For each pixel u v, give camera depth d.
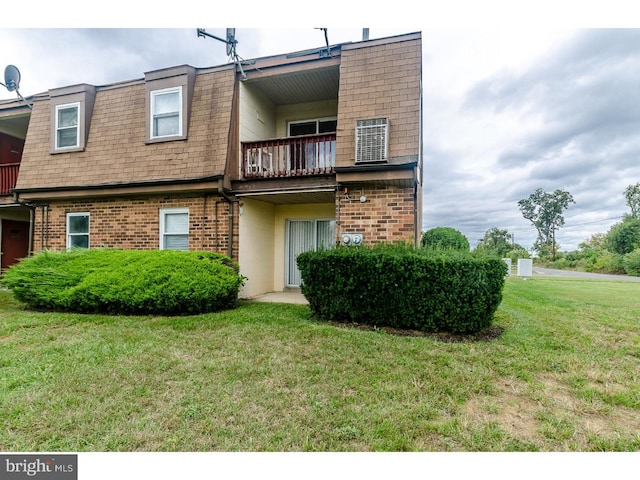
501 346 4.26
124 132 8.34
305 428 2.40
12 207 9.68
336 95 9.06
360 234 6.75
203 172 7.57
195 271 6.26
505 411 2.70
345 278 5.34
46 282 6.23
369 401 2.78
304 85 8.47
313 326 5.09
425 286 4.90
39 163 8.88
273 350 3.99
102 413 2.55
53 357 3.68
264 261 8.90
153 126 8.13
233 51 7.80
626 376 3.41
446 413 2.64
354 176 6.54
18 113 9.81
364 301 5.25
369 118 6.59
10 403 2.68
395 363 3.60
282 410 2.63
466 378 3.24
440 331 4.97
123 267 6.33
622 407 2.81
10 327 4.95
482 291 4.76
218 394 2.87
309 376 3.25
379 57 6.92
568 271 29.69
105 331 4.80
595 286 11.78
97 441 2.24
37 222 9.15
